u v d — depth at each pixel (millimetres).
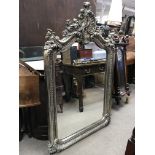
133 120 2293
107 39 2146
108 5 3934
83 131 1932
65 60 1864
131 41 3453
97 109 2264
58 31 2512
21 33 2215
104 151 1729
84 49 2049
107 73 2227
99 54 2215
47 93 1613
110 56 2197
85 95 2250
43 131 1850
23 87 1568
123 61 2754
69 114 2039
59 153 1694
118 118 2350
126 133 2018
